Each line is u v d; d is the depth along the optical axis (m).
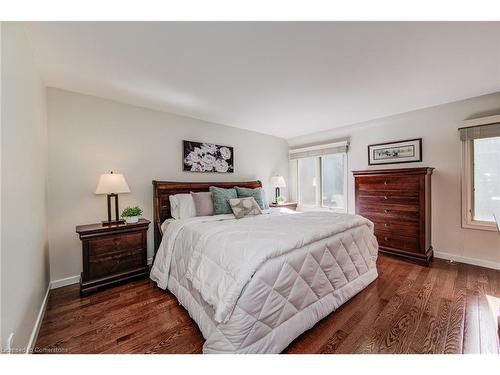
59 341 1.51
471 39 1.58
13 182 1.19
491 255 2.72
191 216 2.83
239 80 2.22
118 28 1.44
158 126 3.10
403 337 1.52
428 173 2.92
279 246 1.53
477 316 1.75
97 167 2.61
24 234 1.36
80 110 2.50
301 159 4.96
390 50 1.72
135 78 2.16
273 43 1.62
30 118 1.59
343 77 2.18
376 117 3.47
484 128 2.68
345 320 1.73
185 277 1.96
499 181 2.71
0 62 1.04
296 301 1.54
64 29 1.44
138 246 2.50
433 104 2.93
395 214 3.12
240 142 4.17
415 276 2.51
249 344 1.28
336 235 2.07
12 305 1.11
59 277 2.36
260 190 3.58
